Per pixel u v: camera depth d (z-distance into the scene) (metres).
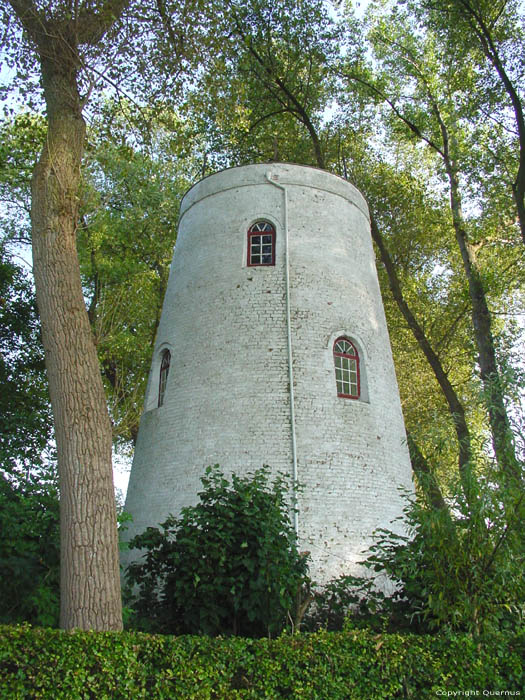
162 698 6.10
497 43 19.25
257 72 22.86
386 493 13.27
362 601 9.57
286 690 6.67
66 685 5.81
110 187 21.36
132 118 13.63
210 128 23.59
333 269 15.04
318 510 12.23
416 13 20.41
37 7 10.35
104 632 6.32
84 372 8.34
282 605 8.17
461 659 7.47
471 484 8.40
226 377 13.58
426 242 26.45
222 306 14.42
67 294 8.73
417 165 26.95
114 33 11.75
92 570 7.32
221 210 15.72
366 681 6.98
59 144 9.61
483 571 8.16
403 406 27.70
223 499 9.02
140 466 14.34
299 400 13.16
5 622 8.14
